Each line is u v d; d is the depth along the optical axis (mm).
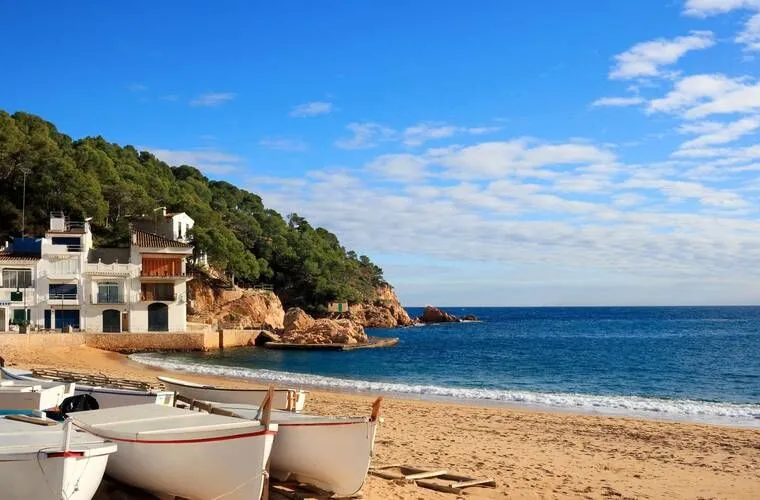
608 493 15109
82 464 9664
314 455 13141
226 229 104938
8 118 91188
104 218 86938
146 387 17734
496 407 31812
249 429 11141
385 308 144375
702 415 30438
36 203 82688
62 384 16859
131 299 67625
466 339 106812
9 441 10328
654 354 75188
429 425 24672
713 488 16234
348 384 40031
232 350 71938
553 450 20625
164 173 130125
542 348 85938
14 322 62781
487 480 15047
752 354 74375
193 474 11453
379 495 13289
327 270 119562
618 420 27328
